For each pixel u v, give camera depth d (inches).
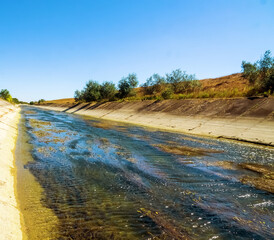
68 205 226.1
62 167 358.3
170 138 626.2
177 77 1558.8
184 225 188.2
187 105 1007.6
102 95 2271.2
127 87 1948.8
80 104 2536.9
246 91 902.4
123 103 1616.6
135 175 319.3
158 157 418.3
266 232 176.1
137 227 185.8
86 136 671.8
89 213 209.9
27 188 268.1
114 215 206.1
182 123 842.2
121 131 783.1
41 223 190.1
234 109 756.6
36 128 838.5
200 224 189.5
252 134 565.6
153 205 225.9
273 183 279.1
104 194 254.1
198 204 226.2
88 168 354.0
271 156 410.9
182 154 438.3
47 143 553.9
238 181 288.5
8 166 336.8
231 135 605.6
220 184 279.7
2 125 677.3
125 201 235.8
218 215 203.8
